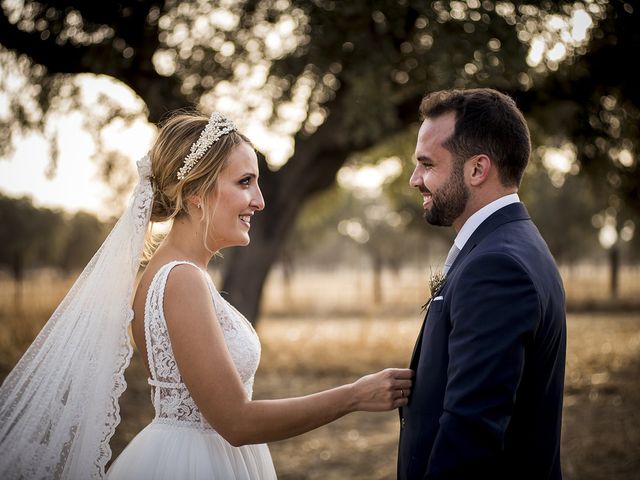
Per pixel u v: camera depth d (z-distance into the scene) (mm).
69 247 29312
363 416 6887
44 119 8469
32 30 7855
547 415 1836
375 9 6512
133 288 2111
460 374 1664
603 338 12648
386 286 33156
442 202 1962
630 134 9094
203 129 2188
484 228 1896
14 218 27234
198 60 7852
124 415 6352
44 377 2143
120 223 2164
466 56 6262
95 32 7641
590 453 5031
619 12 6742
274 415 1937
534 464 1810
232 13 7570
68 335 2145
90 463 2045
